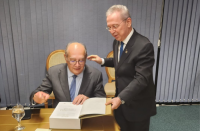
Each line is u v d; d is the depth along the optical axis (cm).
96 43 278
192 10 268
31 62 275
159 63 289
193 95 305
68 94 143
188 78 297
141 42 127
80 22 267
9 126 112
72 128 108
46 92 144
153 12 268
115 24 122
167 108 289
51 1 255
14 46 266
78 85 145
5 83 279
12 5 251
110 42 279
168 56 286
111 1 262
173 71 293
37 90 139
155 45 281
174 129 231
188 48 283
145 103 139
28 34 264
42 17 260
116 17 120
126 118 140
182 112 276
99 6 263
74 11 262
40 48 271
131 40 130
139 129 143
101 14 266
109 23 124
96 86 148
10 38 263
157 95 302
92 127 110
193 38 279
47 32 266
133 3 263
